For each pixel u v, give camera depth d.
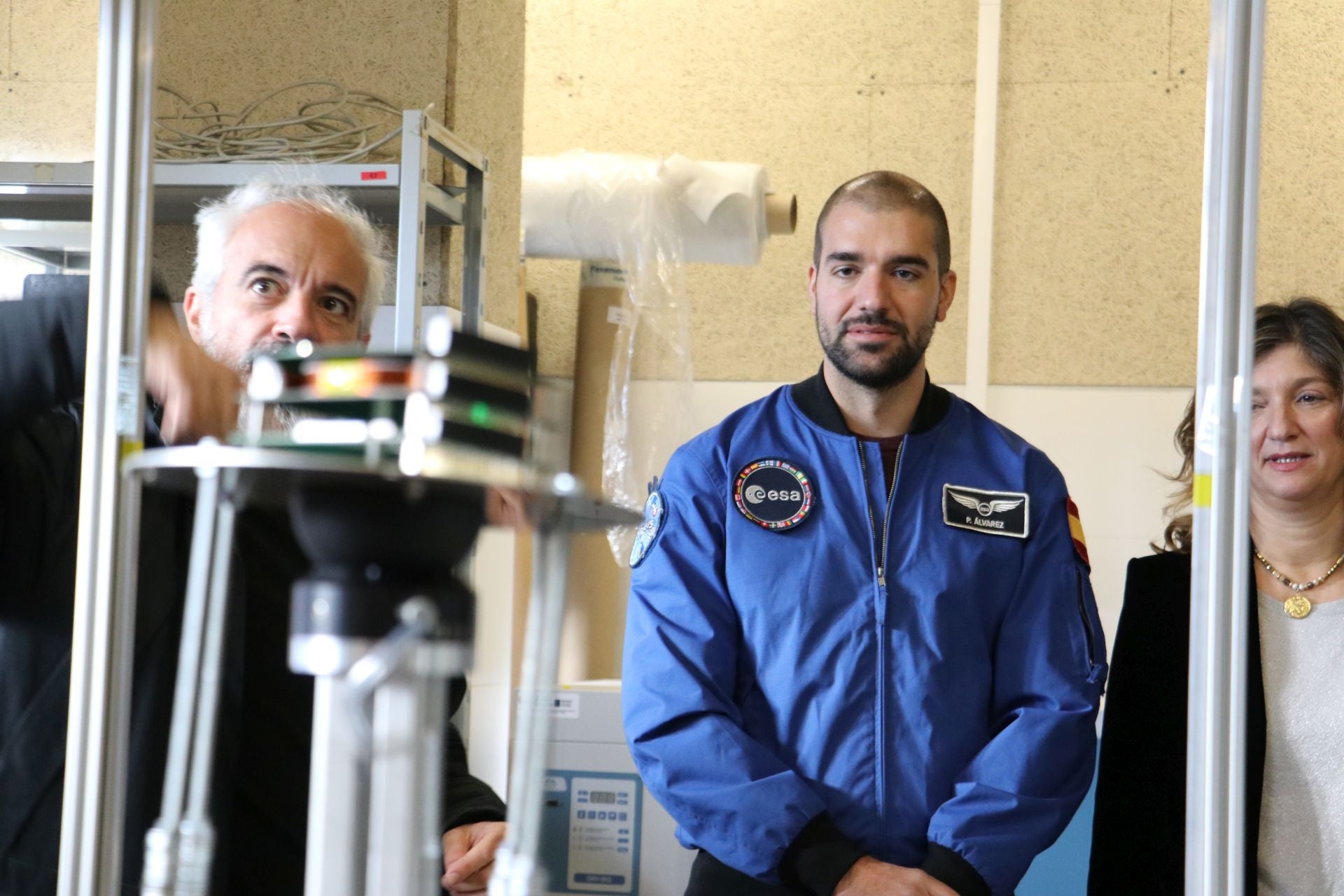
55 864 1.19
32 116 2.51
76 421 1.27
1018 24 3.15
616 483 2.99
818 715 1.66
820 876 1.54
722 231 2.95
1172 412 3.05
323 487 0.47
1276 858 1.60
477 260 2.18
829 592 1.69
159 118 2.28
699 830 1.60
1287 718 1.64
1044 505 1.78
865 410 1.79
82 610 0.70
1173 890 1.67
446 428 0.45
